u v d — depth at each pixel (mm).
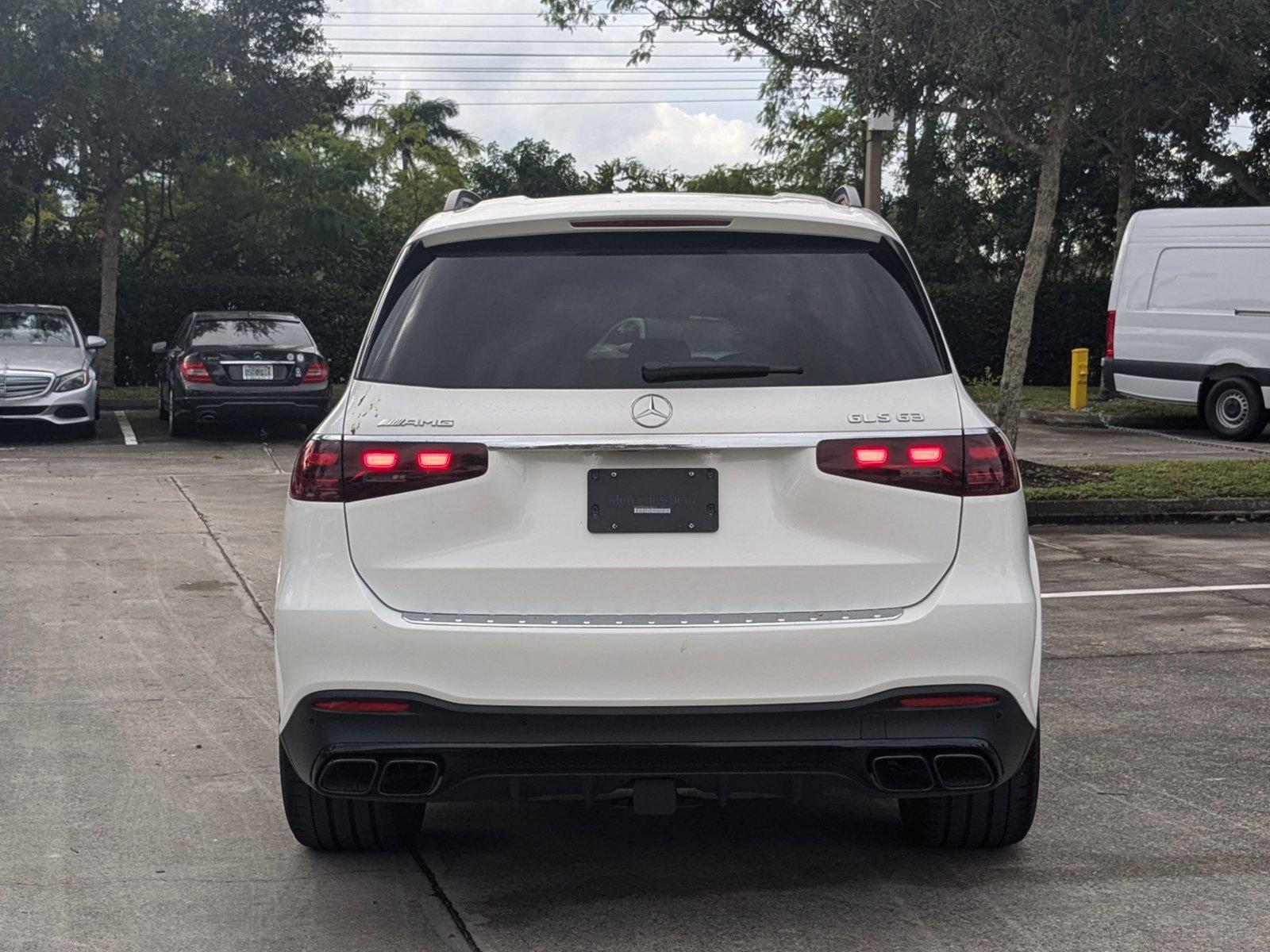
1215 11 12594
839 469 3510
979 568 3551
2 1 21594
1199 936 3684
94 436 18719
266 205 33188
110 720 5852
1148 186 29938
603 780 3527
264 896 3996
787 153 46562
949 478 3549
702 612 3506
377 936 3717
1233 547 10562
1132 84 15734
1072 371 23359
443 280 3760
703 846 4402
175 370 18391
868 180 13977
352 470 3562
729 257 3760
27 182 25188
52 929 3773
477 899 3973
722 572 3502
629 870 4191
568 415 3518
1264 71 23297
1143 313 19844
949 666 3500
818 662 3465
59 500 12852
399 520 3539
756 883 4078
